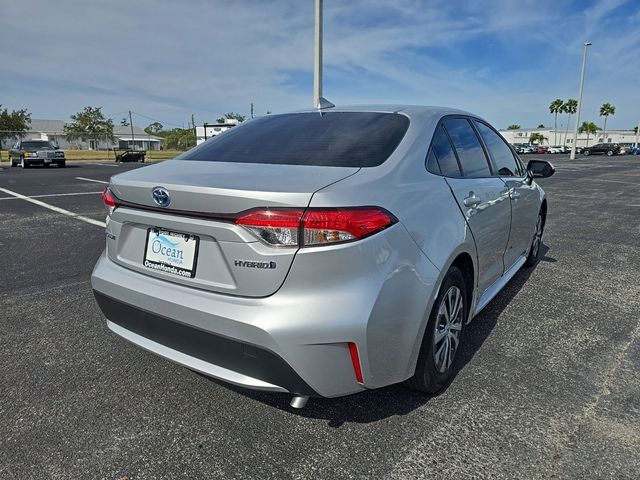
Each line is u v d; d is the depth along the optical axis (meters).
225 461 1.99
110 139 64.00
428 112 2.78
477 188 2.81
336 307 1.81
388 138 2.40
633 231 7.03
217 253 1.94
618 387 2.56
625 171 22.75
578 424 2.23
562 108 87.12
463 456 2.01
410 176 2.24
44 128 83.56
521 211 3.79
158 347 2.19
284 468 1.95
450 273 2.41
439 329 2.43
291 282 1.80
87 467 1.96
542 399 2.44
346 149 2.33
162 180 2.08
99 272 2.43
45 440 2.12
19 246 5.81
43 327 3.33
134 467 1.96
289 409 2.35
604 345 3.08
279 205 1.78
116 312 2.36
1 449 2.06
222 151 2.60
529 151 62.75
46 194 11.52
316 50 10.66
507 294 4.06
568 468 1.94
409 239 2.04
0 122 56.25
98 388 2.55
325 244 1.78
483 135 3.36
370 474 1.92
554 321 3.47
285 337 1.79
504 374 2.70
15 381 2.61
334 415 2.30
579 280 4.47
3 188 13.00
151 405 2.39
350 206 1.83
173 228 2.06
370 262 1.87
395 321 1.98
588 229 7.20
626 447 2.06
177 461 2.00
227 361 1.95
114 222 2.38
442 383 2.52
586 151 55.94
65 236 6.43
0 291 4.09
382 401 2.42
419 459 2.00
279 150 2.43
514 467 1.95
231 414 2.31
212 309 1.91
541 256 5.41
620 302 3.88
